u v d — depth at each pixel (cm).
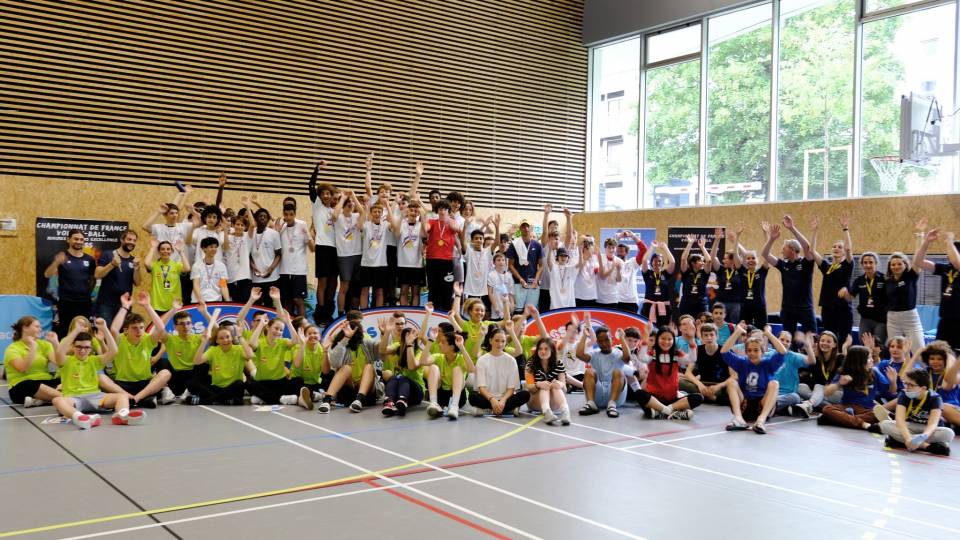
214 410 912
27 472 605
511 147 1883
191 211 1194
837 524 505
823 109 1592
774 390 870
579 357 984
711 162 1778
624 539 465
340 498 545
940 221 1360
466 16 1812
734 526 495
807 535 481
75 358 870
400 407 888
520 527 484
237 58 1505
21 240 1293
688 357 1041
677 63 1842
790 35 1644
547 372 911
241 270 1168
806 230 1536
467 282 1241
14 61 1300
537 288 1313
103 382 890
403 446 724
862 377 883
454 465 650
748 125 1711
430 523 490
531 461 670
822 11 1595
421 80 1739
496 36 1862
